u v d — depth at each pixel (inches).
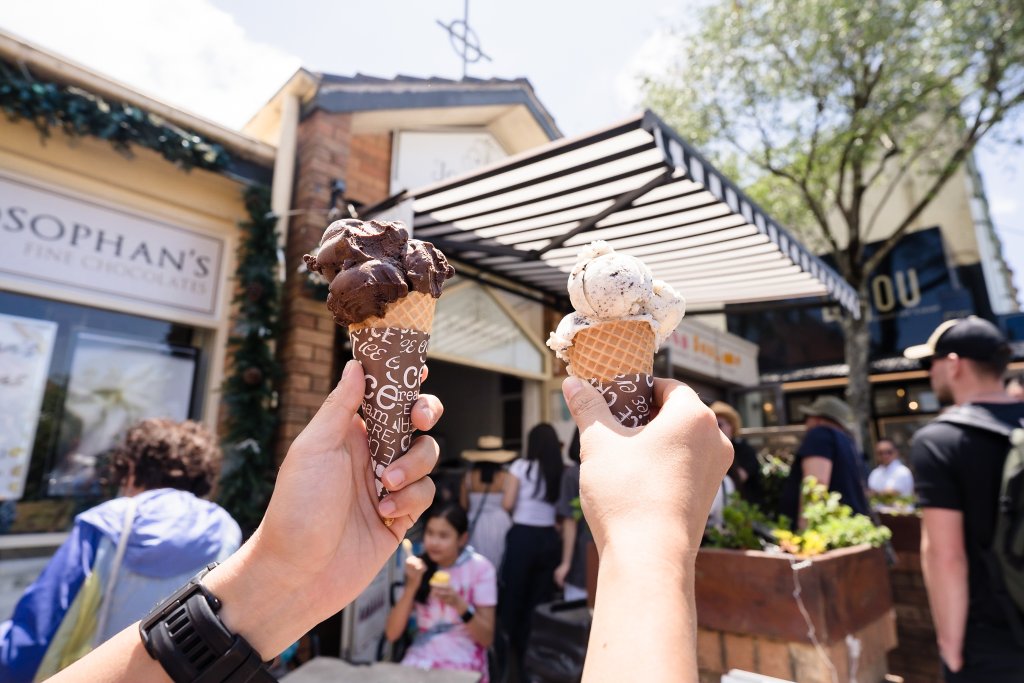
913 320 450.0
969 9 302.0
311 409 155.0
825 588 76.5
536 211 149.9
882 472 268.1
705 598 80.7
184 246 149.8
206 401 150.2
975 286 434.6
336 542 33.2
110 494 130.8
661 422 32.3
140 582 62.7
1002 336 87.6
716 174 126.6
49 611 59.1
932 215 463.2
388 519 35.8
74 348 132.0
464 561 122.5
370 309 34.0
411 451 35.7
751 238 159.3
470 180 129.0
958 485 78.6
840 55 323.9
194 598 31.3
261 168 163.9
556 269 203.5
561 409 243.1
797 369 498.9
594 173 129.6
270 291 149.5
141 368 141.2
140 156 143.3
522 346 240.1
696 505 29.7
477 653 115.3
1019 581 70.6
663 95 374.3
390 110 182.5
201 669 29.5
